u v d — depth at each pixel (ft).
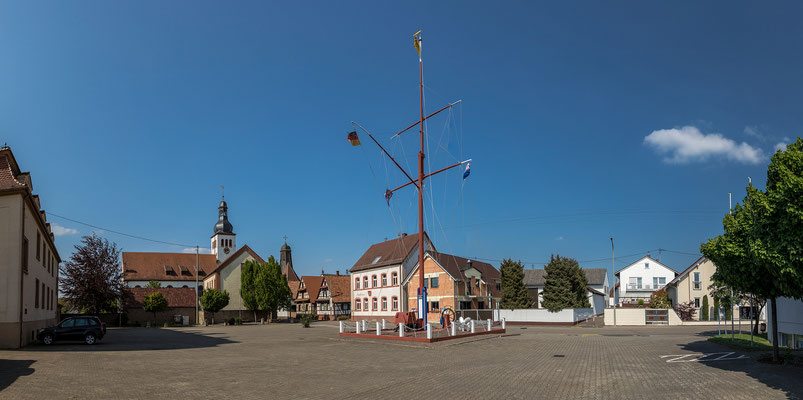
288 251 433.89
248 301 235.81
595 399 36.91
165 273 307.99
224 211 345.92
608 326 157.89
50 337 86.22
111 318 209.26
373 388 42.50
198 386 43.34
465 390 41.27
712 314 183.73
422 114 114.01
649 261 249.34
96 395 38.75
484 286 203.31
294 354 71.77
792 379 42.09
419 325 100.89
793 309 64.75
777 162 44.34
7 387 41.57
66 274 185.68
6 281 77.00
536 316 175.42
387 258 208.03
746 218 49.21
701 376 45.44
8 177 79.77
